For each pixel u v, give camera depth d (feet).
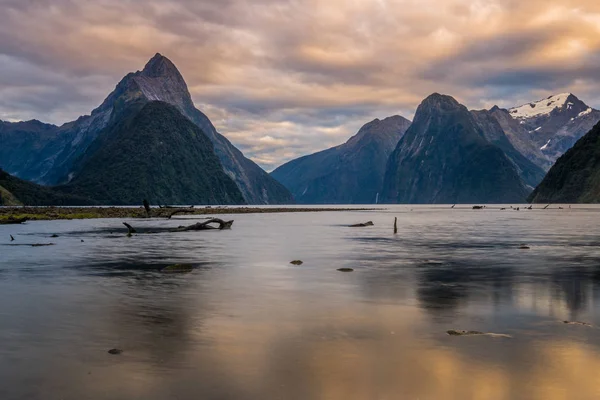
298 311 61.46
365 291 75.87
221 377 38.78
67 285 81.92
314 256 128.77
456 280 87.10
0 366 41.16
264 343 47.47
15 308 63.26
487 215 483.10
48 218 364.38
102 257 125.49
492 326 53.93
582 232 223.51
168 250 144.87
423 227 275.80
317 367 40.91
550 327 53.36
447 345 46.68
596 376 38.93
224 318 57.77
